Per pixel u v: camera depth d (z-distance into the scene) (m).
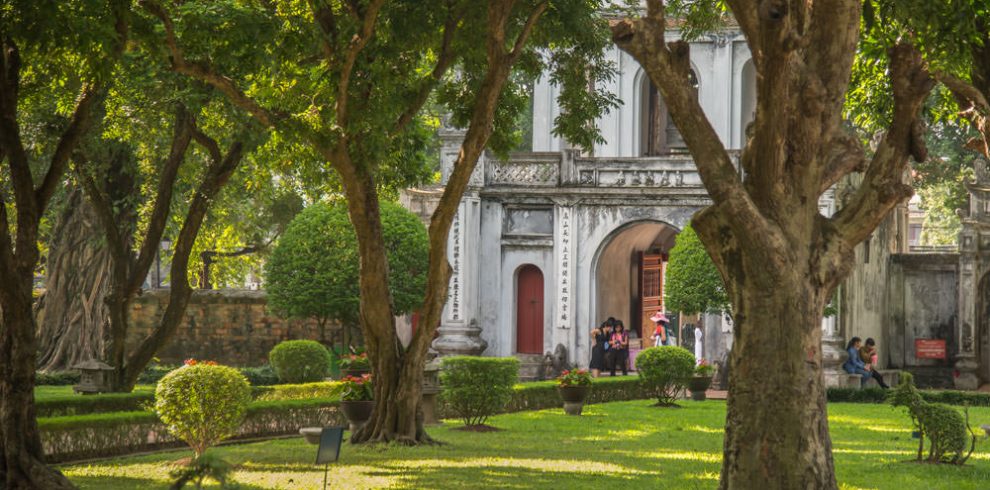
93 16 13.34
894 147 12.32
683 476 15.41
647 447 19.48
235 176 36.22
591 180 37.16
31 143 25.22
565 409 26.55
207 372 16.83
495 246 38.03
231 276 51.66
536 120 40.75
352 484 14.48
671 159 36.56
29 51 13.56
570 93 21.47
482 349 37.56
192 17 15.70
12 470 13.34
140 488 14.30
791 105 11.91
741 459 11.86
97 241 35.16
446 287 19.36
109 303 24.73
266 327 41.84
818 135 11.98
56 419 17.38
